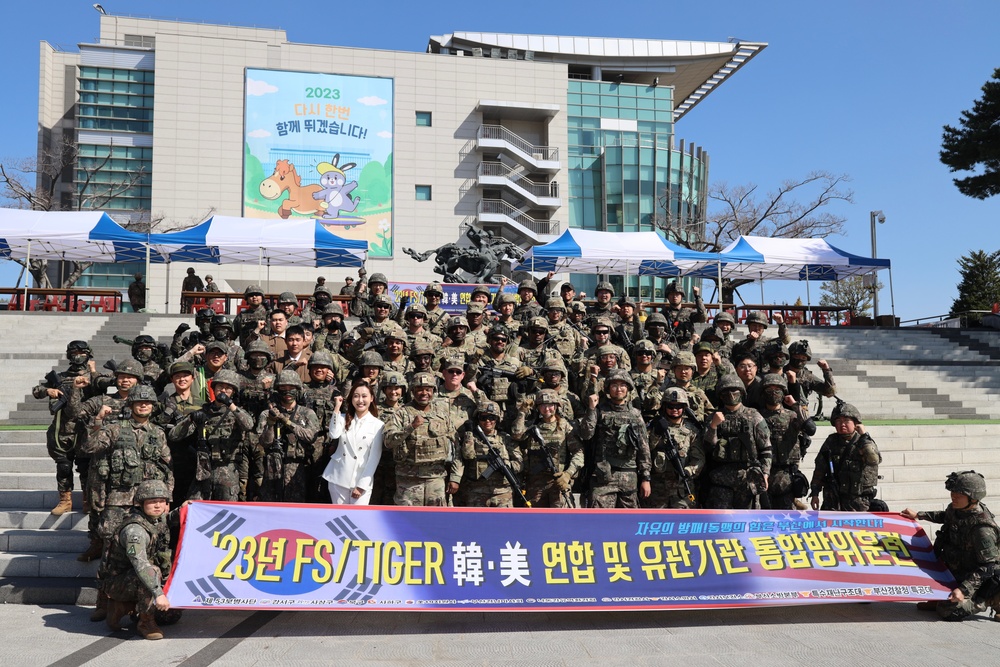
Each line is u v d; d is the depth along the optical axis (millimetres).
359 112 48031
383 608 6148
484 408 7219
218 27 55500
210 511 6418
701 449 7477
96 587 7078
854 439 7566
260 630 6230
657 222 49000
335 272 45875
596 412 7441
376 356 7574
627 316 12492
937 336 22500
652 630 6289
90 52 49031
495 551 6500
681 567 6617
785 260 25188
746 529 6895
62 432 8414
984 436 12203
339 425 7047
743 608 6977
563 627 6363
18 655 5535
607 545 6641
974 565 6652
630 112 54094
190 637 6023
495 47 54594
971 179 25250
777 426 7719
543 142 52625
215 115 46125
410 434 6879
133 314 19141
